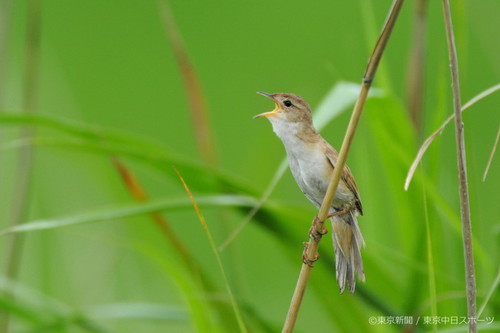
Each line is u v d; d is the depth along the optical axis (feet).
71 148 28.37
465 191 21.33
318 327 45.37
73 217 25.45
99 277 37.60
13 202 32.99
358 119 20.39
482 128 54.70
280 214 28.66
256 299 44.78
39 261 37.58
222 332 29.60
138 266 40.01
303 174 28.60
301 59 64.18
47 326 29.73
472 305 21.45
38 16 33.30
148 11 69.92
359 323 30.27
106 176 33.09
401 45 62.08
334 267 29.84
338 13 64.64
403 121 28.94
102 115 64.59
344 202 27.76
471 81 57.36
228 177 28.50
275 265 46.78
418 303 28.86
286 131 28.99
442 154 47.21
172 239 29.99
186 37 68.85
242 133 60.18
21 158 33.17
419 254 29.30
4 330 32.40
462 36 29.04
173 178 28.96
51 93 43.78
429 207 29.73
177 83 66.54
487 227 43.11
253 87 63.67
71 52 68.59
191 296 26.22
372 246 28.96
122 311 29.48
